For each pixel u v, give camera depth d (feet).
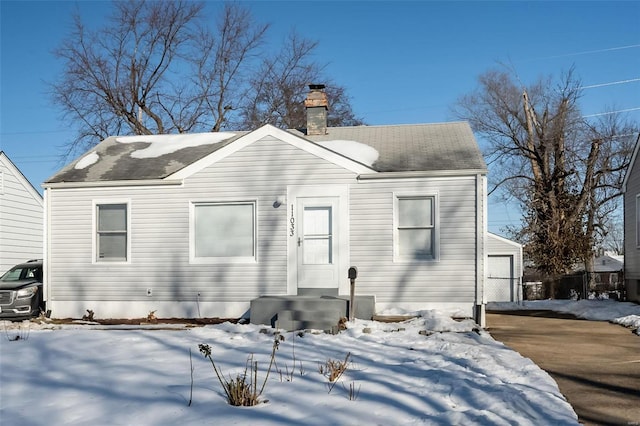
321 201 44.73
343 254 44.16
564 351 32.42
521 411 19.34
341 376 23.82
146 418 18.54
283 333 34.76
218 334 34.50
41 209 78.59
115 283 46.93
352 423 18.08
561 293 78.28
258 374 24.38
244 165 45.80
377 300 43.57
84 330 37.24
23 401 20.51
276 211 45.21
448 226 43.19
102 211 47.93
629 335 38.42
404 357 28.63
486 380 23.50
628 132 106.93
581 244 86.38
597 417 20.13
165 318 45.73
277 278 44.86
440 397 20.99
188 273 46.03
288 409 19.40
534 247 88.58
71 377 23.82
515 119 107.86
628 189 62.80
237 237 45.88
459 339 34.32
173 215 46.55
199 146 54.13
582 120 102.68
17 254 73.00
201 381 23.16
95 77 106.83
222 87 115.75
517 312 55.93
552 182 93.71
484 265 42.63
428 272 43.21
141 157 52.03
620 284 66.64
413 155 47.03
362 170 44.24
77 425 17.92
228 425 17.83
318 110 55.42
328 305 39.04
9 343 31.14
